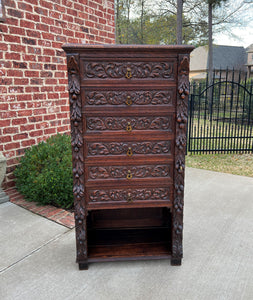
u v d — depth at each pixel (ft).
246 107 33.04
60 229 8.86
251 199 11.44
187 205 10.87
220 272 6.70
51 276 6.60
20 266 6.97
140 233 8.16
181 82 5.98
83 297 5.89
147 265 7.06
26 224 9.16
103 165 6.44
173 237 6.82
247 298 5.80
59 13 12.79
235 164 17.67
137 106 6.17
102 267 6.98
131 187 6.62
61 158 11.34
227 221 9.46
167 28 55.93
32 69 11.81
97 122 6.20
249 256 7.38
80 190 6.42
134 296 5.90
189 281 6.39
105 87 6.01
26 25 11.30
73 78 5.84
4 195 10.88
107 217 8.39
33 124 12.17
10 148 11.32
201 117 39.27
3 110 10.82
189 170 16.05
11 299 5.82
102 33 15.75
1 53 10.46
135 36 64.18
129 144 6.37
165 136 6.37
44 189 10.11
